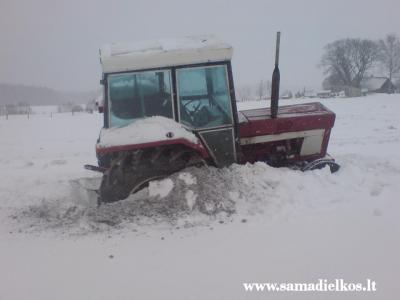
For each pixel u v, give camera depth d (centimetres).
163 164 570
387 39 5966
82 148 1208
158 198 563
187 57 569
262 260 444
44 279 436
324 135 663
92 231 538
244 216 544
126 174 562
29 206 634
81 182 690
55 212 604
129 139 545
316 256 446
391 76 5969
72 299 399
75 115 2553
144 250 481
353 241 472
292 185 591
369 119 1541
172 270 437
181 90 577
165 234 515
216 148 599
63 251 492
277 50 607
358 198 583
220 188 570
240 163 617
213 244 484
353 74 5681
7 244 520
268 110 712
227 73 585
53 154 1120
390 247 457
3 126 1947
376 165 725
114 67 557
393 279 402
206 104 587
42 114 2833
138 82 568
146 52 566
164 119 567
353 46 5616
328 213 542
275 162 664
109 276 434
